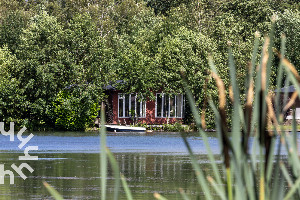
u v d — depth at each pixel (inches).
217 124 177.3
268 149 174.9
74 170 1587.1
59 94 4227.4
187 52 4439.0
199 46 4466.0
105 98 4790.8
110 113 4751.5
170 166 1715.1
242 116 175.3
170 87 4537.4
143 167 1685.5
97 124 4534.9
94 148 2677.2
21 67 4173.2
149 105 4766.2
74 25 4379.9
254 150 175.9
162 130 4643.2
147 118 4761.3
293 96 185.6
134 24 6815.9
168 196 1072.2
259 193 176.4
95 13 6870.1
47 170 1588.3
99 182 1305.4
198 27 5969.5
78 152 2394.2
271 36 178.2
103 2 7372.1
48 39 4224.9
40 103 4148.6
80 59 4392.2
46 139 3368.6
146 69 4475.9
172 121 4793.3
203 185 189.6
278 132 174.1
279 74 186.4
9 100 4109.3
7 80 4087.1
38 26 4284.0
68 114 4254.4
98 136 3737.7
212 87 4264.3
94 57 4343.0
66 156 2146.9
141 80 4448.8
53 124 4392.2
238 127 174.9
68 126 4301.2
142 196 1073.5
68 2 7190.0
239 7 6427.2
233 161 173.6
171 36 5477.4
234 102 177.2
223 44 4660.4
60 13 7032.5
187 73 4382.4
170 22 5625.0
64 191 1154.0
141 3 7726.4
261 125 171.5
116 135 3941.9
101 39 4416.8
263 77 171.0
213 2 6894.7
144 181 1328.7
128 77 4547.2
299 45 5216.5
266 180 175.6
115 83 4554.6
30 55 4163.4
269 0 7022.6
